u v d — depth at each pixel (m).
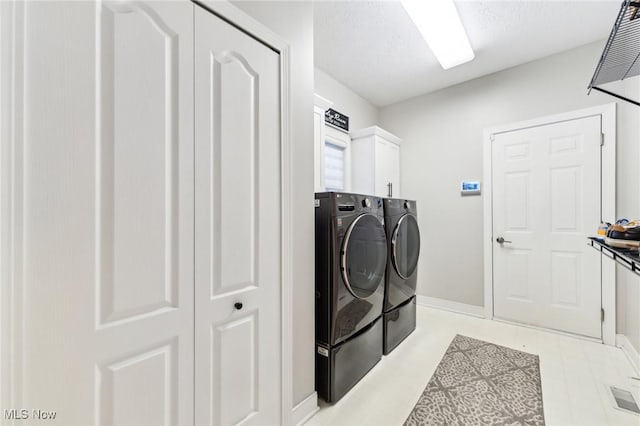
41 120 0.66
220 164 1.05
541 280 2.48
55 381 0.67
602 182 2.20
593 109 2.24
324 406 1.52
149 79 0.85
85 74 0.73
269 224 1.25
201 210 0.99
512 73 2.64
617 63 1.34
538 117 2.49
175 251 0.92
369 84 2.99
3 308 0.61
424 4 1.77
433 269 3.13
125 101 0.80
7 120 0.62
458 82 2.94
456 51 2.23
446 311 3.00
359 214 1.75
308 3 1.48
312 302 1.49
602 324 2.20
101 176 0.75
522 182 2.58
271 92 1.26
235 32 1.11
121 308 0.79
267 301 1.23
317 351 1.58
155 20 0.87
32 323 0.64
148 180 0.85
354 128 3.17
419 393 1.62
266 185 1.23
